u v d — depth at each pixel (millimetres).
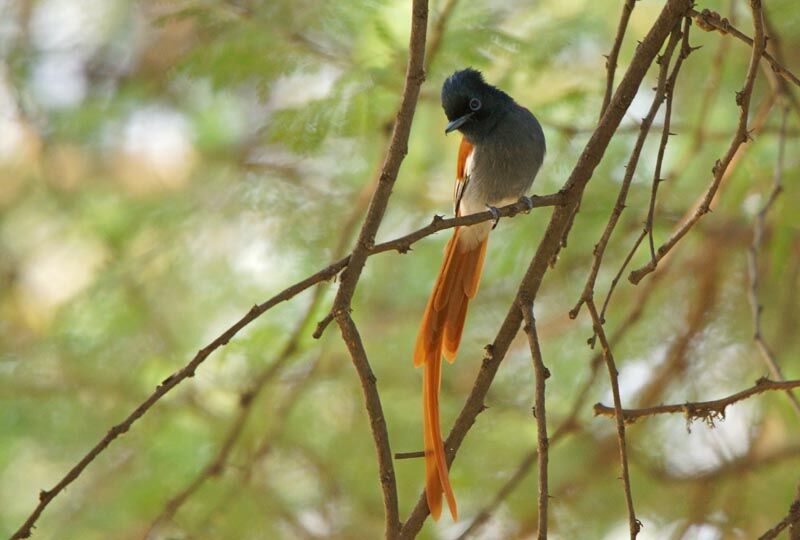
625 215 12312
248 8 10992
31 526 7141
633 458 12367
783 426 12602
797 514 7367
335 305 7441
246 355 12078
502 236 12633
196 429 12281
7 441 12445
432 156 13664
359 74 10750
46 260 15008
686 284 13164
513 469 12141
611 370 7336
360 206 12188
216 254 13688
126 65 15211
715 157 12523
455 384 13000
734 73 12664
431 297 9984
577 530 12195
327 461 12406
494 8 12203
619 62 13023
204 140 14656
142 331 13172
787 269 12375
